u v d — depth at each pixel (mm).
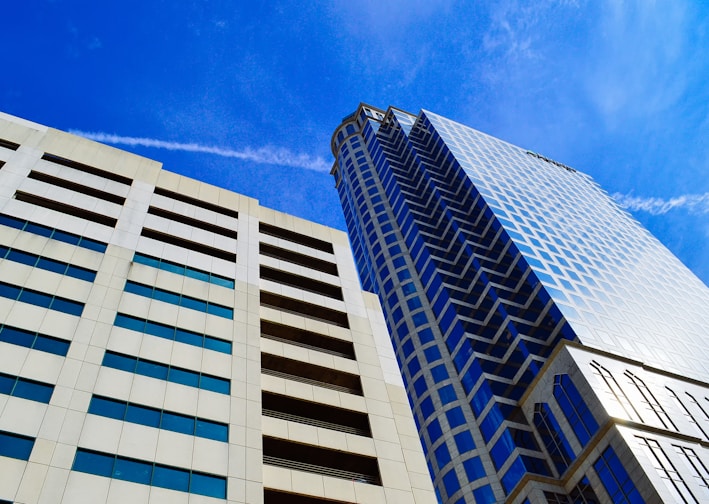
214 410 32312
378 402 39031
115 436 28453
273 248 50281
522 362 71438
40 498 24625
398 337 89062
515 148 133625
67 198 42406
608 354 63688
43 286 34312
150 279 38875
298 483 31328
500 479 62406
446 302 85500
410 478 34344
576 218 108125
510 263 86438
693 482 48719
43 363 30047
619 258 99188
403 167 123375
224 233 48812
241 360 36406
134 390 31094
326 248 54656
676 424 56219
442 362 79750
